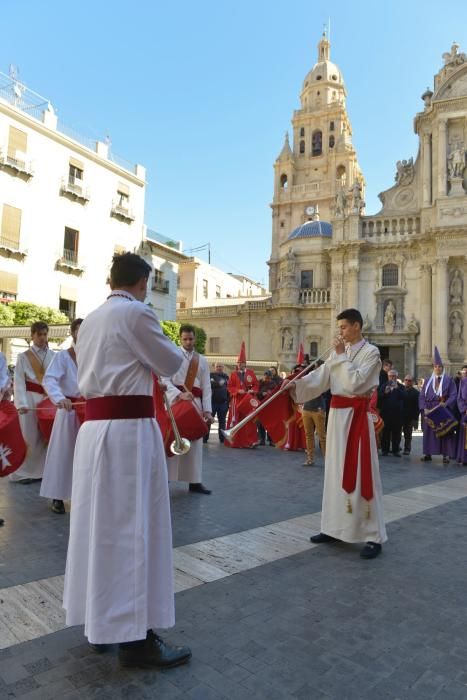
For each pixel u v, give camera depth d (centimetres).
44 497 714
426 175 3503
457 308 3291
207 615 381
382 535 524
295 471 1002
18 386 794
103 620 289
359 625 371
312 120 5669
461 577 467
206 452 1248
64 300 3256
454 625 375
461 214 3284
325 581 451
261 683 298
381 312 3609
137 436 306
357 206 3709
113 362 308
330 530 549
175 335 3609
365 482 527
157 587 307
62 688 288
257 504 724
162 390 400
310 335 4069
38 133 3058
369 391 548
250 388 1362
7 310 2578
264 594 420
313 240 4325
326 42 6066
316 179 5519
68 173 3256
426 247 3450
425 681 304
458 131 3425
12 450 625
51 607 388
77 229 3300
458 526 634
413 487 883
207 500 743
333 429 558
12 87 3031
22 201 2973
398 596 423
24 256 2977
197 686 293
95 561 292
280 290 4281
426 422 1228
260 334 4341
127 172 3669
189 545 538
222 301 5962
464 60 3422
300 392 569
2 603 393
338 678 305
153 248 3941
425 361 3369
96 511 296
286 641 346
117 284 337
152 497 310
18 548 520
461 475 1031
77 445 320
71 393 684
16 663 313
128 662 311
